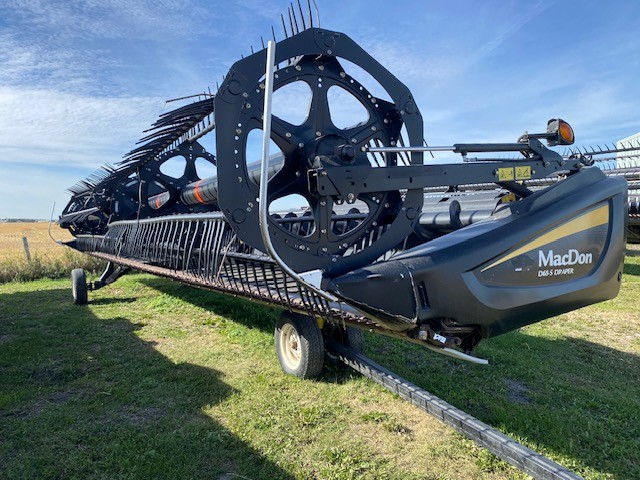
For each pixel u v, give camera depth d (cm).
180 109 409
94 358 508
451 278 265
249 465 292
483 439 274
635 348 522
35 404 393
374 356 489
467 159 307
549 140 335
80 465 296
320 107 286
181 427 342
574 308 316
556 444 309
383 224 305
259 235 261
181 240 514
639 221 852
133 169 710
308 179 269
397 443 315
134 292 924
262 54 262
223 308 739
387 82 301
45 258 1331
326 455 300
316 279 254
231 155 253
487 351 504
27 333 628
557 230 302
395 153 311
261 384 415
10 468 295
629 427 337
